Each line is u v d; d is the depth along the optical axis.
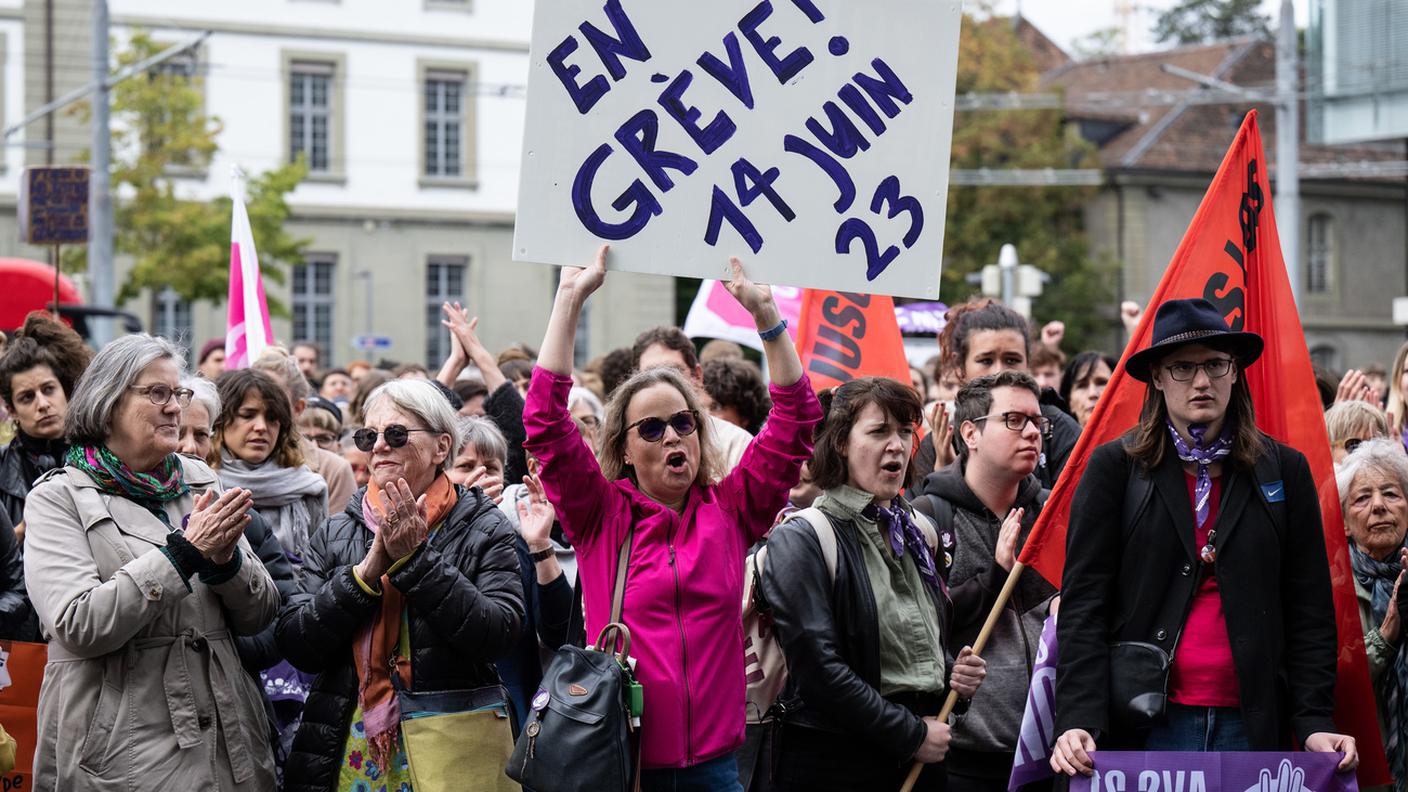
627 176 4.44
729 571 4.54
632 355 7.79
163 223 29.67
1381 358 44.56
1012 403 5.21
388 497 4.49
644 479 4.60
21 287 17.72
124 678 4.40
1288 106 21.58
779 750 4.80
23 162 33.19
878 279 4.58
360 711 4.64
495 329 37.25
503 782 4.65
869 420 4.76
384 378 8.27
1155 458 4.32
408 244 36.47
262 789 4.61
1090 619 4.32
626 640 4.35
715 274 4.50
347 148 35.91
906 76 4.58
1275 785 4.16
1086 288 40.09
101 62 20.39
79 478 4.48
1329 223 44.03
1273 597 4.25
